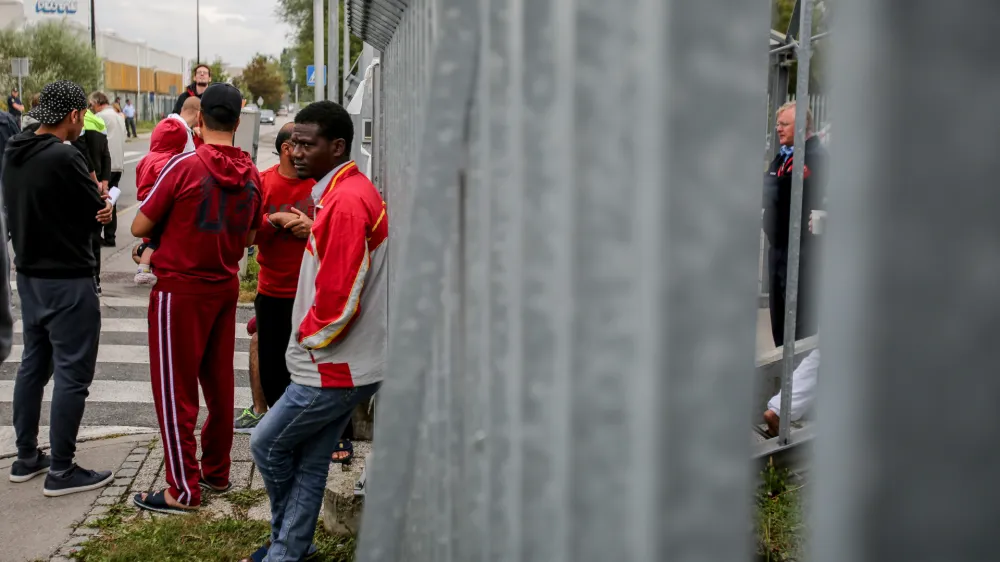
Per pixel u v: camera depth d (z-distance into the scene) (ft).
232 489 14.89
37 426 15.40
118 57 208.03
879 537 0.86
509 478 2.59
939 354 0.84
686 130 1.35
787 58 16.39
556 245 2.09
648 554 1.42
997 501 0.82
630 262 1.57
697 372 1.36
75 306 14.39
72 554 12.54
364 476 12.71
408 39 7.73
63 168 13.99
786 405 10.55
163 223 13.41
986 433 0.82
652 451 1.41
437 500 4.00
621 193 1.62
